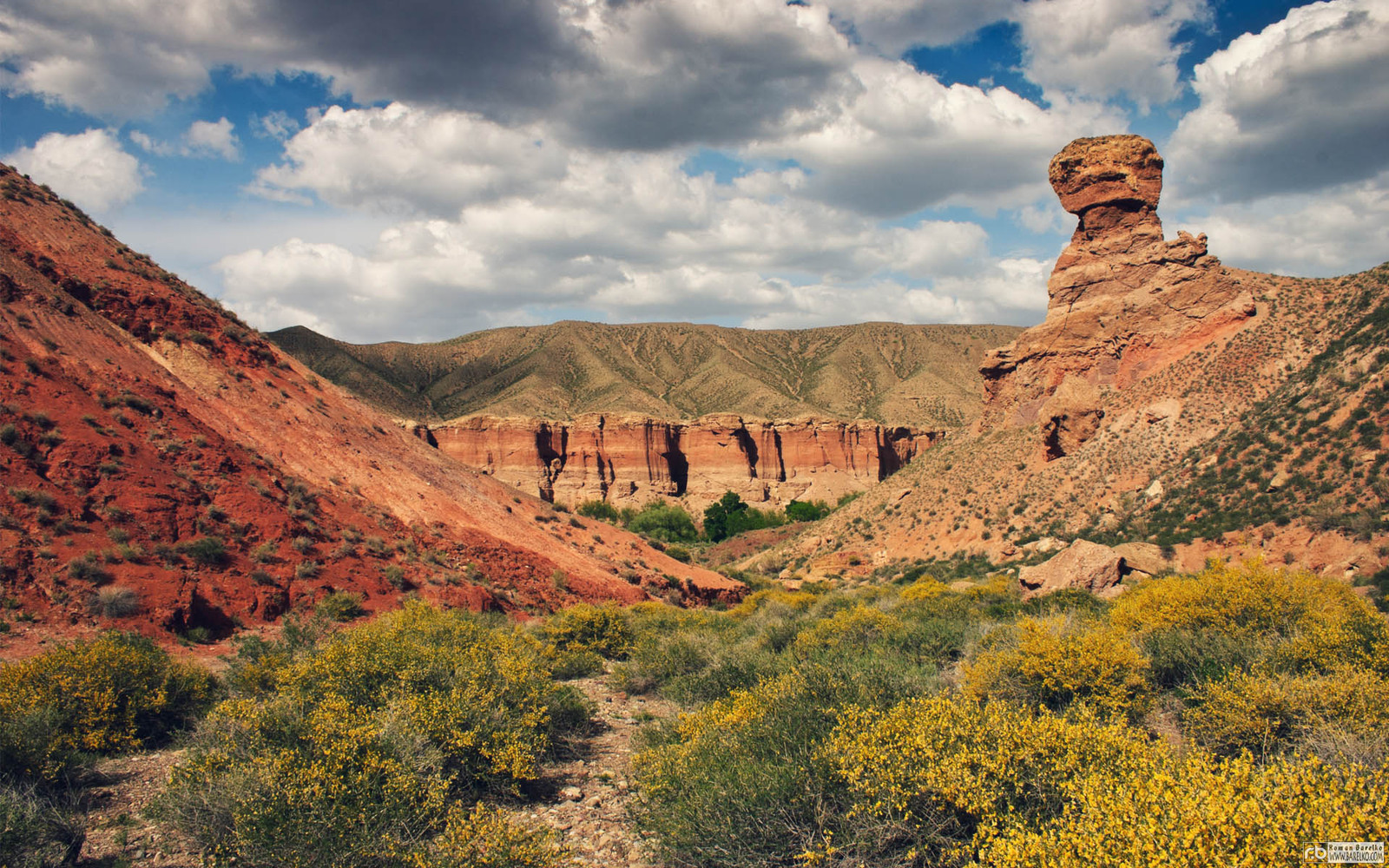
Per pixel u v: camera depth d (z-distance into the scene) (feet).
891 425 480.23
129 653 35.22
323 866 18.65
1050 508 152.46
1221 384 147.43
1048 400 170.71
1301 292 154.61
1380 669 27.30
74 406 75.10
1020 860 14.75
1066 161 185.16
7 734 25.91
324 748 23.13
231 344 108.47
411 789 22.75
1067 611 53.72
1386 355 112.88
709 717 31.32
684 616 85.30
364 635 35.53
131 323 97.50
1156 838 13.79
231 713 26.76
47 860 20.93
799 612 84.69
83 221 111.14
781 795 19.97
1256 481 115.44
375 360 650.02
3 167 107.04
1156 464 141.90
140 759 31.22
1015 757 19.02
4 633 50.90
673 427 428.97
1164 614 40.45
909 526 183.52
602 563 120.57
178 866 21.45
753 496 410.72
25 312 82.12
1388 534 87.20
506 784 28.63
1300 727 22.56
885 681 30.17
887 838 18.47
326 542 83.10
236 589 67.62
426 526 101.45
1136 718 28.43
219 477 80.53
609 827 25.71
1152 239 176.24
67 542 60.64
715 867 20.33
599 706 46.62
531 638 58.34
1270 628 37.09
